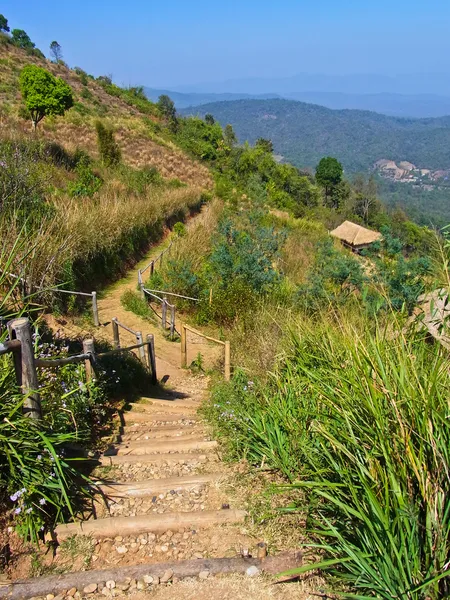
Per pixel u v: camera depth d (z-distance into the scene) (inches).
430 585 85.7
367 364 130.3
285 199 1833.2
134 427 193.9
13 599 101.3
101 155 1050.7
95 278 486.6
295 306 359.6
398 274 281.4
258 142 2694.4
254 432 154.8
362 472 105.1
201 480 143.8
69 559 112.3
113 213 576.1
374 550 95.1
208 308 457.1
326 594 100.7
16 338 122.2
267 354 231.9
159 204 799.1
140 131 1784.0
